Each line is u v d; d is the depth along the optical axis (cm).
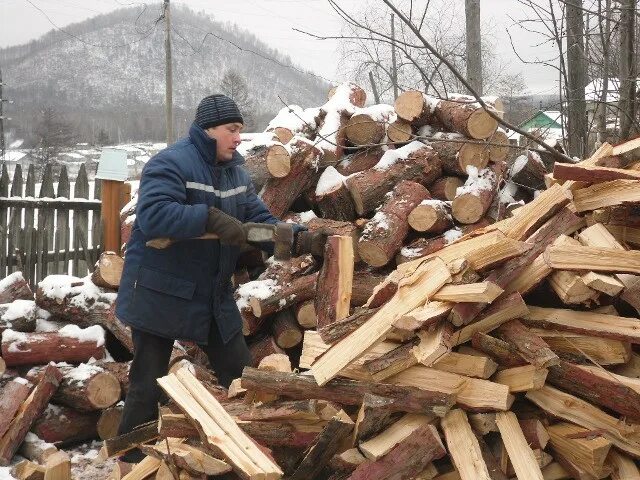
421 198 462
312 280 429
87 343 391
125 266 315
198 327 312
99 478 326
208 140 311
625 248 257
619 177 258
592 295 230
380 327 228
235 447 214
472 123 477
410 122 506
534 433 218
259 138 473
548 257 235
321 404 226
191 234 291
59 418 370
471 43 934
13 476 294
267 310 422
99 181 691
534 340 222
